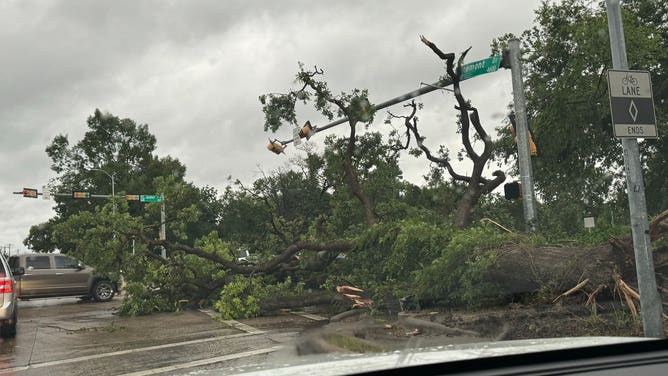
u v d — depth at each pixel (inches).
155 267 655.8
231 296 569.0
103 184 2407.7
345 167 646.5
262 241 739.4
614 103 287.1
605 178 883.4
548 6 859.4
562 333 315.9
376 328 173.8
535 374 85.9
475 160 605.0
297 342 148.9
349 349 140.3
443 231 461.1
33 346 430.3
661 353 98.6
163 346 411.5
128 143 2650.1
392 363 98.5
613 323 323.3
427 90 669.9
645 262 287.1
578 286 344.8
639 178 293.4
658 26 879.7
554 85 834.2
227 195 1072.8
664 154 863.7
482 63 597.0
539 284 367.9
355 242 548.1
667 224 348.8
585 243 410.0
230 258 688.4
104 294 885.2
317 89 668.1
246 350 379.2
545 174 898.1
